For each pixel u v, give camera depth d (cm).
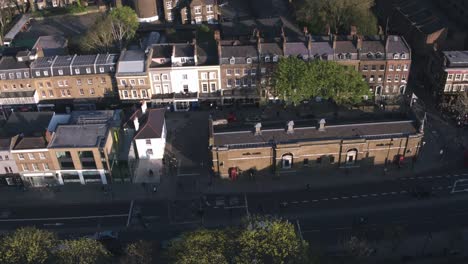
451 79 13262
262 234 7881
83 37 16000
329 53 13325
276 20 16162
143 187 11244
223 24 16438
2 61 13712
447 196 10719
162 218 10412
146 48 14288
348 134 11150
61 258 7706
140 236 9994
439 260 9238
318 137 11094
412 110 12019
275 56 13238
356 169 11488
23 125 11925
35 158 11012
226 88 13738
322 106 13600
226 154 10925
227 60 13250
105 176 11312
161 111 12669
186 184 11256
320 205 10562
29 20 19400
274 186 11106
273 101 13875
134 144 11862
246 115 13450
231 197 10856
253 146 10919
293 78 12088
